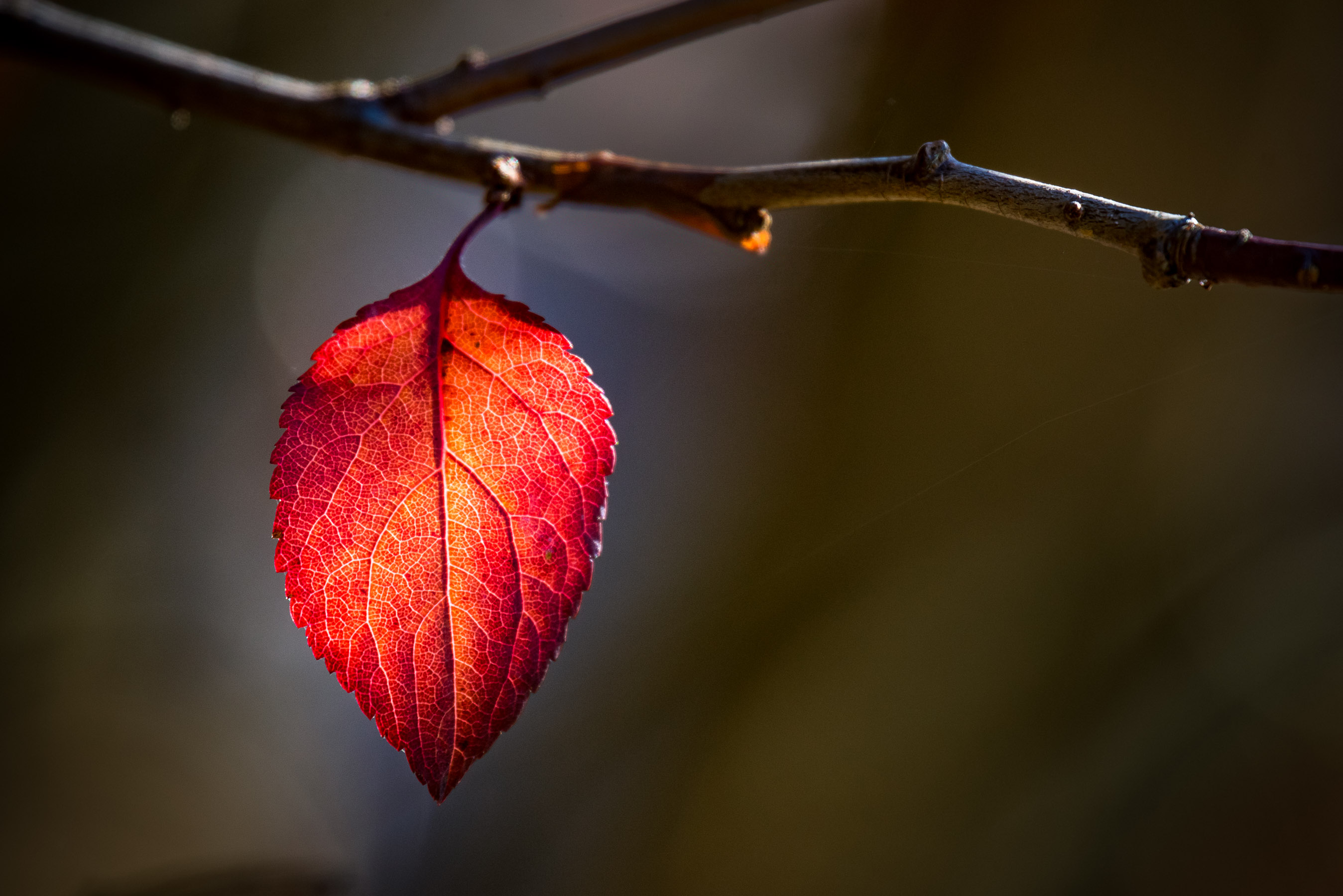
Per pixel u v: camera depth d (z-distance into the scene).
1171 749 0.67
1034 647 0.66
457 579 0.34
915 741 0.67
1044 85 0.66
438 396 0.35
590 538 0.35
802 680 0.71
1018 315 0.63
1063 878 0.65
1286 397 0.66
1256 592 0.68
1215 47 0.65
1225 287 0.64
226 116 0.39
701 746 0.75
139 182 0.81
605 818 0.80
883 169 0.35
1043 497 0.66
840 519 0.71
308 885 0.55
